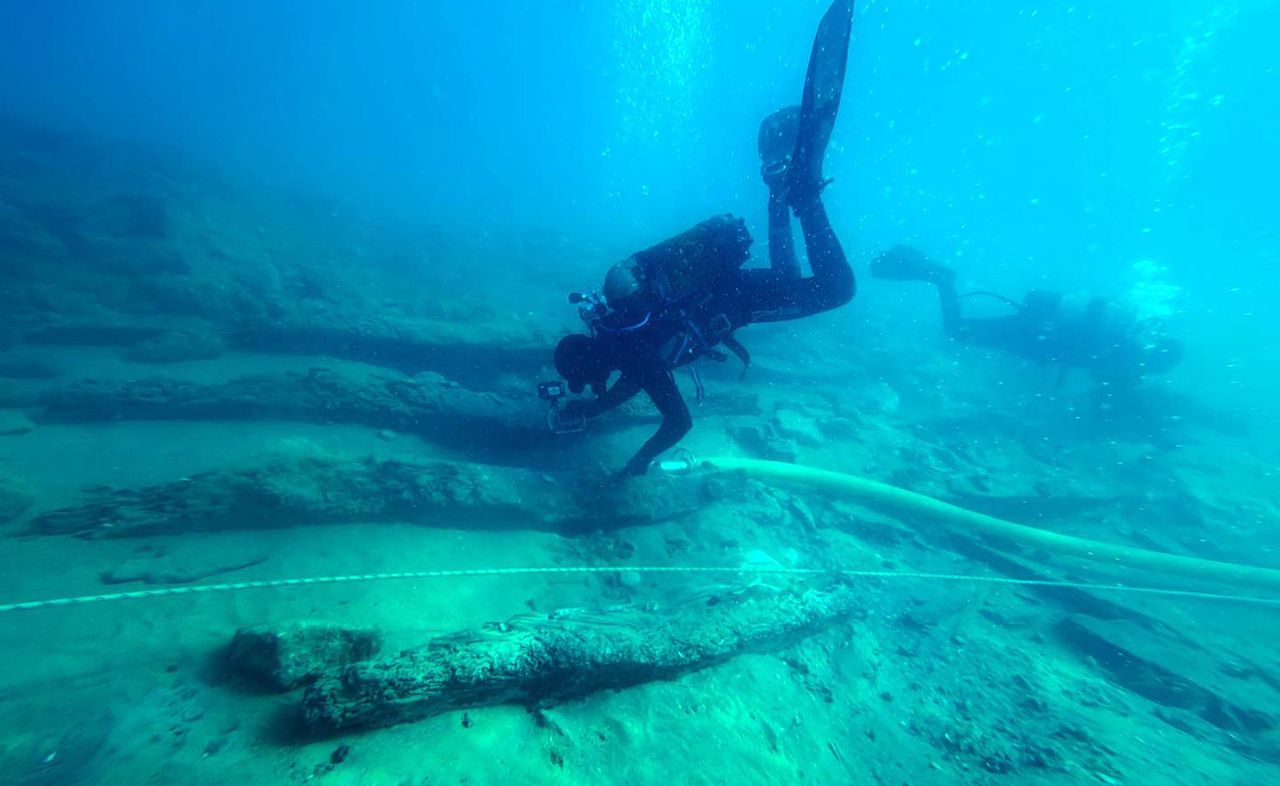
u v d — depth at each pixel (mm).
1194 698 3785
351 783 1986
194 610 2955
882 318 15320
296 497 3885
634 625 3084
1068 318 9648
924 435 8414
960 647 4125
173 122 35156
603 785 2270
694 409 7410
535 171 49969
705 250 4180
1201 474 7371
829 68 4648
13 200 10656
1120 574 5465
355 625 2707
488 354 7566
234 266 10539
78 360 6391
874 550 5359
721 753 2588
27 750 1979
